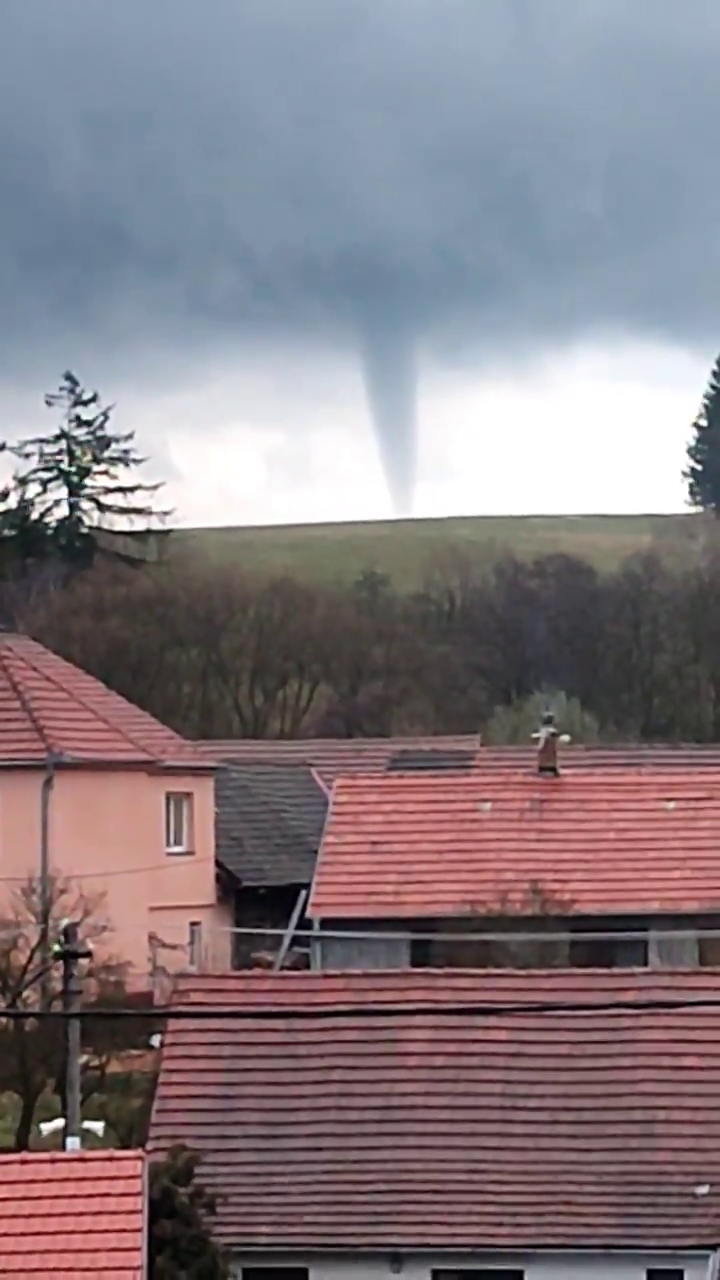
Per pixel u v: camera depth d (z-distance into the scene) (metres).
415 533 168.25
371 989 42.12
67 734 68.38
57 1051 47.16
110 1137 47.56
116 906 68.12
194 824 71.75
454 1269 37.59
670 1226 37.44
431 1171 39.09
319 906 63.41
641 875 63.38
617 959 62.22
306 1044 41.50
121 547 136.75
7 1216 31.05
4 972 49.94
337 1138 39.91
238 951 73.44
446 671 130.12
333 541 163.88
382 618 130.75
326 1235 37.69
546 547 165.50
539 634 133.00
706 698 130.12
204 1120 40.44
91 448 136.88
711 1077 40.41
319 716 124.00
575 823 65.25
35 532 135.38
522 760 90.12
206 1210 34.47
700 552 143.50
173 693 121.00
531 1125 39.88
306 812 80.56
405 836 65.31
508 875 63.78
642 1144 39.38
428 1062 41.03
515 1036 41.31
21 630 123.62
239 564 142.50
